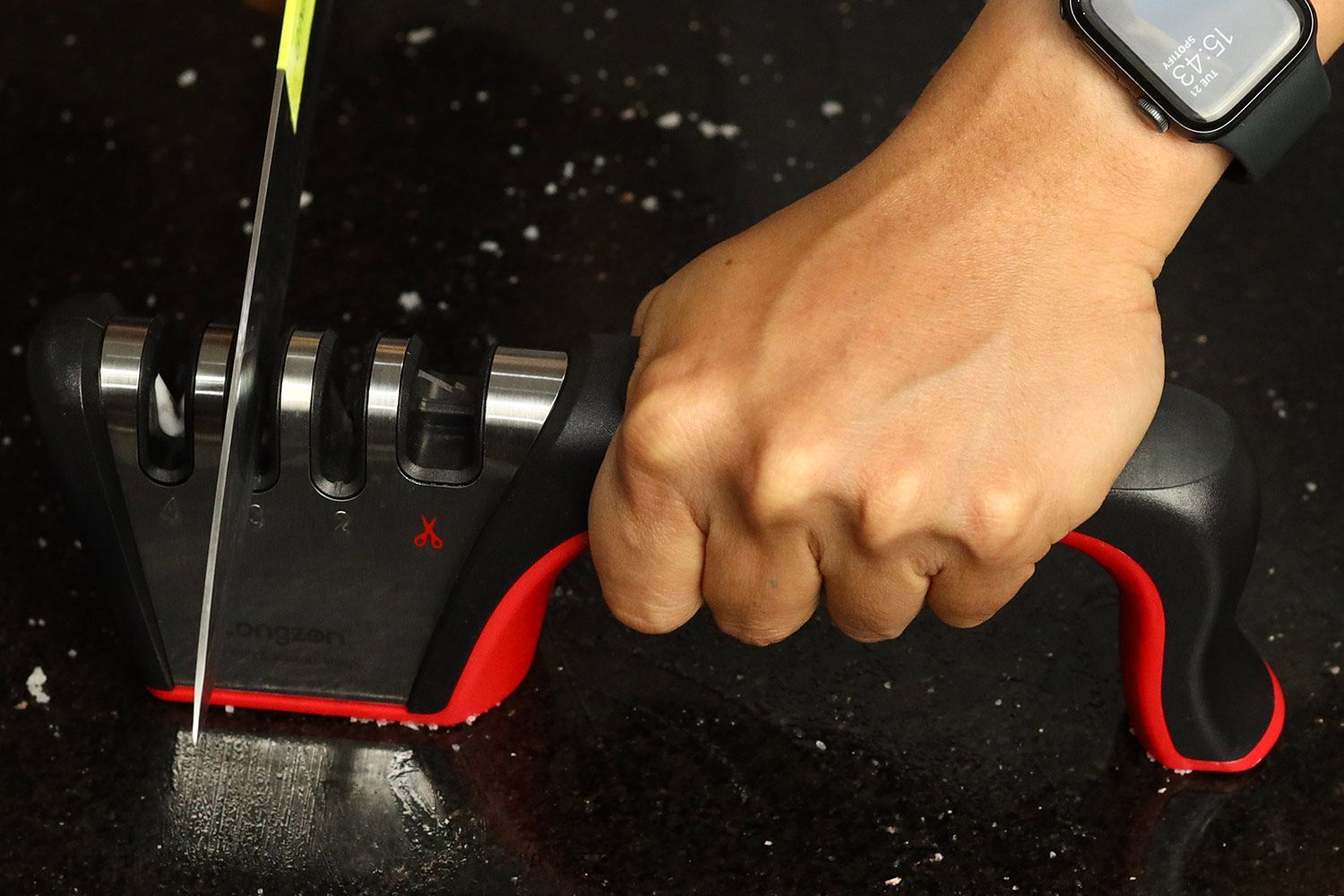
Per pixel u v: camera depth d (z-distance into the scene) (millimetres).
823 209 822
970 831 894
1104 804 900
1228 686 898
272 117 834
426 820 893
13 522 971
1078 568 961
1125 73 790
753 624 824
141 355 860
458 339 1026
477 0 1258
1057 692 928
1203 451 850
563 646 938
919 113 820
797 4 1273
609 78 1194
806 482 783
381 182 1098
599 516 821
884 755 911
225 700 912
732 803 899
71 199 1087
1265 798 902
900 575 802
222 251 1062
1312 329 1041
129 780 901
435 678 898
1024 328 794
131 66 1197
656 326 833
